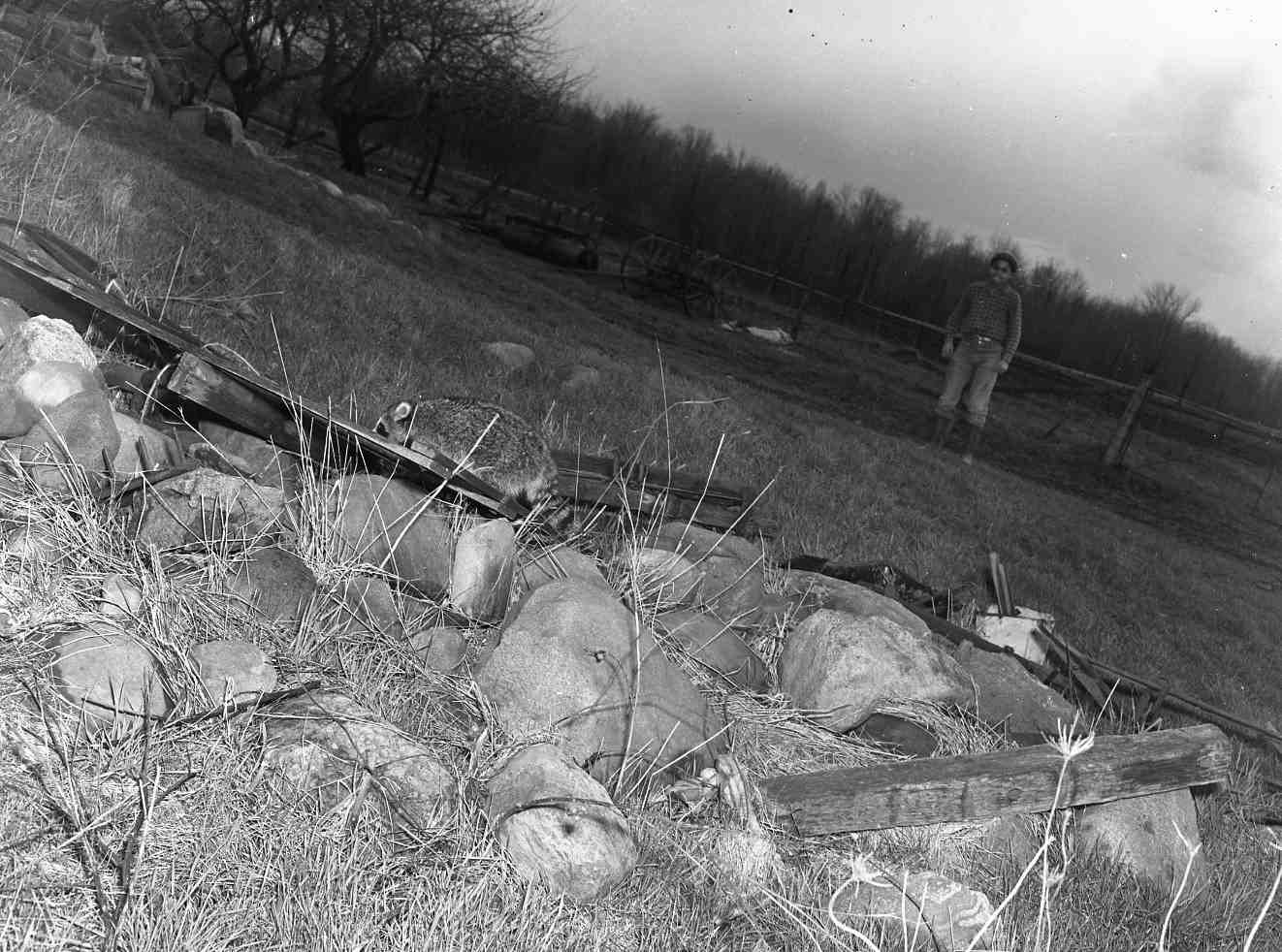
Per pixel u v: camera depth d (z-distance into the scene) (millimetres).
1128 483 22000
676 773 3787
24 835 2609
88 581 3400
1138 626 10094
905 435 18297
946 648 5629
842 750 4355
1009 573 9828
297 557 3869
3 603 3201
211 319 6848
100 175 8391
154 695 3105
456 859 3008
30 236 5141
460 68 33812
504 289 17766
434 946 2721
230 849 2785
